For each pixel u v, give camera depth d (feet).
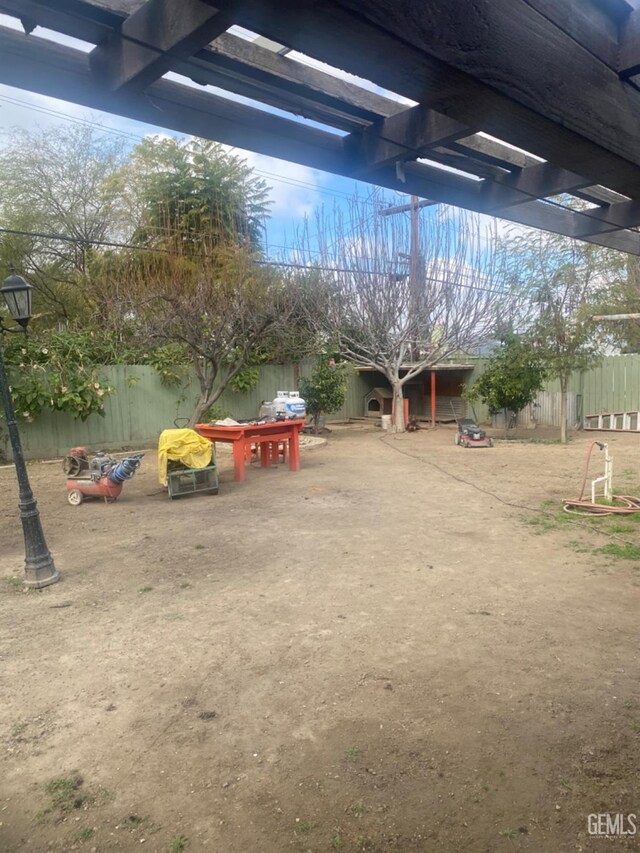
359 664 12.42
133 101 5.66
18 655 13.16
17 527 24.53
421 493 29.76
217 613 15.21
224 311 43.80
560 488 30.45
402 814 8.20
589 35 5.24
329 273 52.24
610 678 11.72
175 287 42.91
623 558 19.01
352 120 6.90
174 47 4.42
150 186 64.95
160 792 8.77
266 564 19.04
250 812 8.31
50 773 9.26
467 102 4.77
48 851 7.72
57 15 4.73
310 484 32.30
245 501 28.37
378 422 69.36
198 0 4.11
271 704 11.00
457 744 9.71
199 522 24.52
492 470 36.32
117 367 46.65
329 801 8.48
